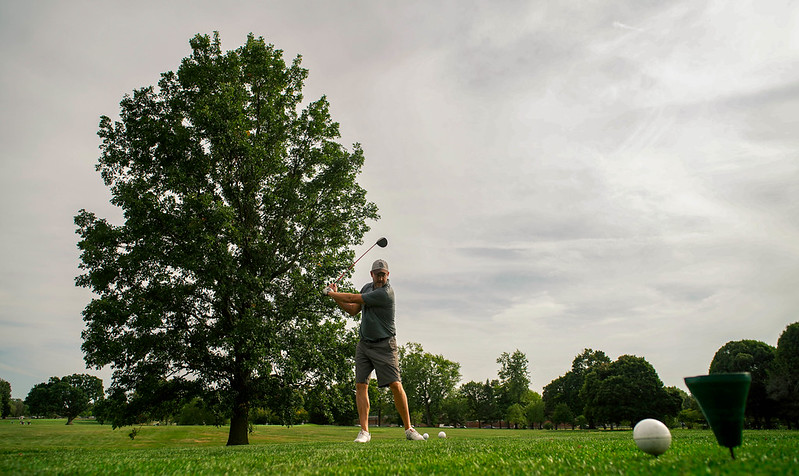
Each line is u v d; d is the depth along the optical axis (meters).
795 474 1.83
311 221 19.31
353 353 19.17
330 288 6.65
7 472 2.49
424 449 4.33
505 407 91.00
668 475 2.02
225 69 18.61
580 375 79.94
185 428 38.78
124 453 5.01
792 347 37.69
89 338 15.54
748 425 47.34
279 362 16.39
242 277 16.09
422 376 73.56
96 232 16.69
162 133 17.36
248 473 2.68
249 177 18.45
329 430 44.75
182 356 16.45
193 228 16.00
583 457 3.10
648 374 48.81
